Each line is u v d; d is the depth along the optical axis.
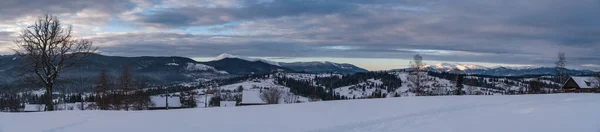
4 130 13.27
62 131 12.99
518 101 19.95
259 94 71.12
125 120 14.88
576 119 11.45
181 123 13.87
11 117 16.14
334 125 13.06
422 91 53.53
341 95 124.75
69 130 13.09
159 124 13.78
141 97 42.41
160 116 15.84
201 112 17.06
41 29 26.97
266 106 19.72
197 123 13.80
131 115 16.41
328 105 19.25
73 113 17.39
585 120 11.20
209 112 17.02
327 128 12.62
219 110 17.83
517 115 13.30
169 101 62.09
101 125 13.82
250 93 70.31
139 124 13.88
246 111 17.23
